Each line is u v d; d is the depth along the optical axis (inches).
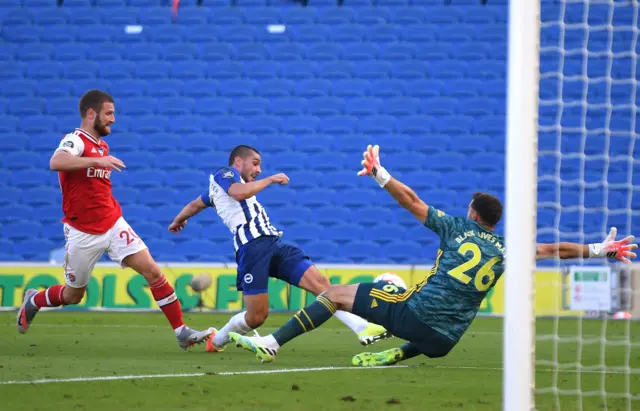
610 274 1888.5
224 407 653.9
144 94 2733.8
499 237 928.3
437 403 693.9
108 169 1100.5
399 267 2001.7
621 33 2743.6
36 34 2847.0
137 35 2847.0
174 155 2610.7
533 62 591.2
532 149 585.3
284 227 2445.9
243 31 2839.6
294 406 663.1
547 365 1031.6
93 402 665.6
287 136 2640.3
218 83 2746.1
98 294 2006.6
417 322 910.4
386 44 2797.7
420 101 2689.5
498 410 665.0
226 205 1139.3
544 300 1915.6
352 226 2434.8
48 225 2476.6
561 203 2507.4
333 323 1793.8
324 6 2874.0
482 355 1141.7
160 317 1820.9
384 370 920.3
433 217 919.0
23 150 2630.4
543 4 2770.7
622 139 2608.3
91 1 2898.6
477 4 2851.9
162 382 778.8
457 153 2588.6
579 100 2687.0
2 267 2009.1
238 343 942.4
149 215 2491.4
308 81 2741.1
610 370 984.3
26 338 1294.3
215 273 2014.0
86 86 2758.4
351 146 2615.7
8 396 685.9
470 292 910.4
